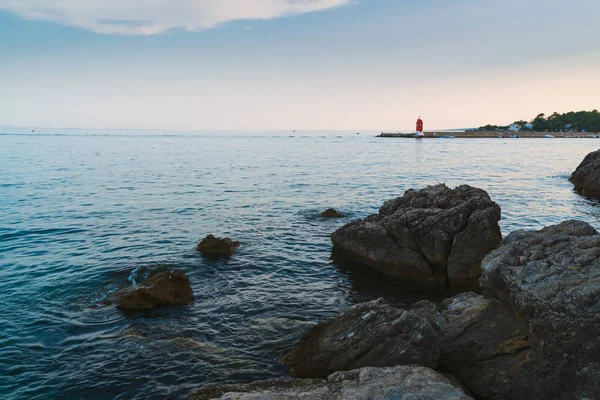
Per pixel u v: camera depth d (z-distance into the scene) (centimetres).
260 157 7881
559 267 746
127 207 2747
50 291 1300
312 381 736
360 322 879
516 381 724
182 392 817
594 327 629
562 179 4288
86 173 4809
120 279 1410
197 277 1452
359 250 1614
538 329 706
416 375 668
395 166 5950
